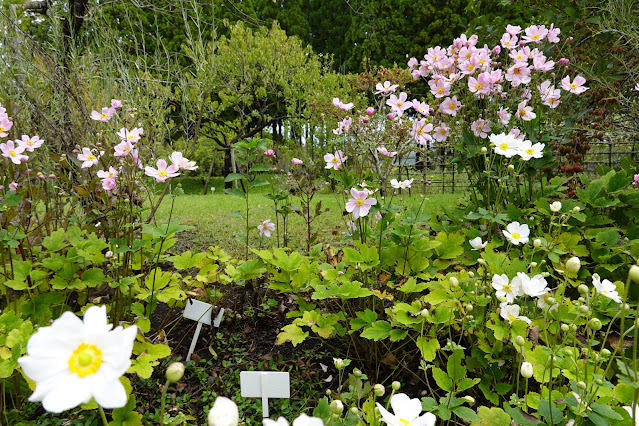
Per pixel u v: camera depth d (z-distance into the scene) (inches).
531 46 119.4
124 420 58.0
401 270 85.2
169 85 169.2
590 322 48.6
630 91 123.0
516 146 80.2
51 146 121.1
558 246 81.9
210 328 96.3
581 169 108.3
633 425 38.3
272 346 91.3
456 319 68.7
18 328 60.1
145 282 87.0
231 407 29.3
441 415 49.2
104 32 155.6
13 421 67.6
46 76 125.9
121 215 91.0
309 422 28.7
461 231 105.7
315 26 702.5
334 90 416.2
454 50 106.0
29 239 86.0
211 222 216.7
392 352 80.1
